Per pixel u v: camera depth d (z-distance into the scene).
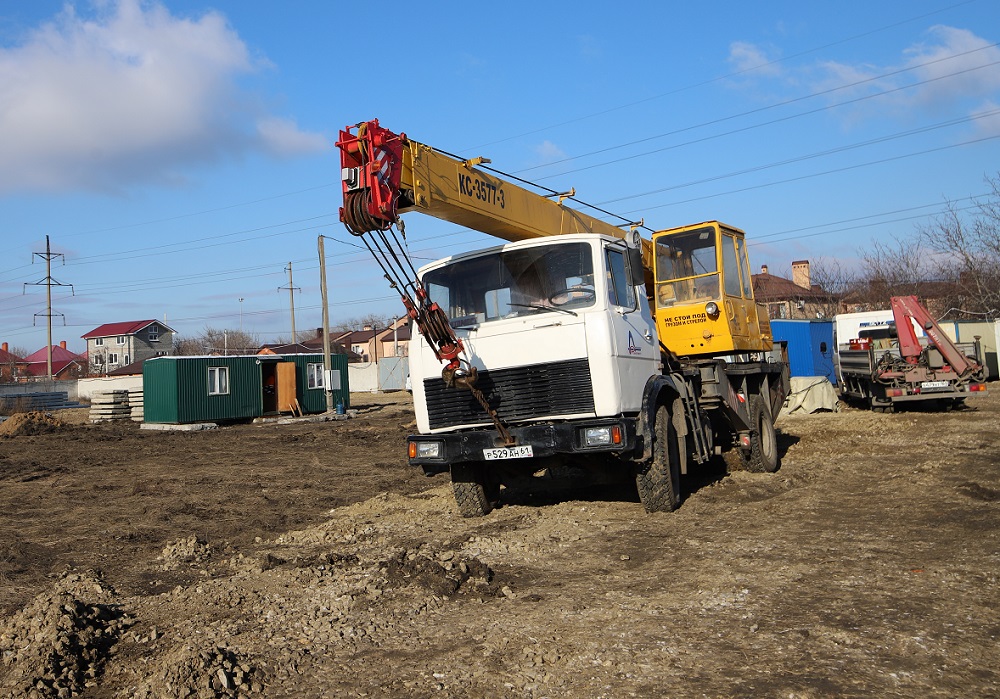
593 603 5.36
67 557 8.15
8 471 16.67
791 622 4.70
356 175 7.11
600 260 7.82
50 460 18.89
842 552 6.35
